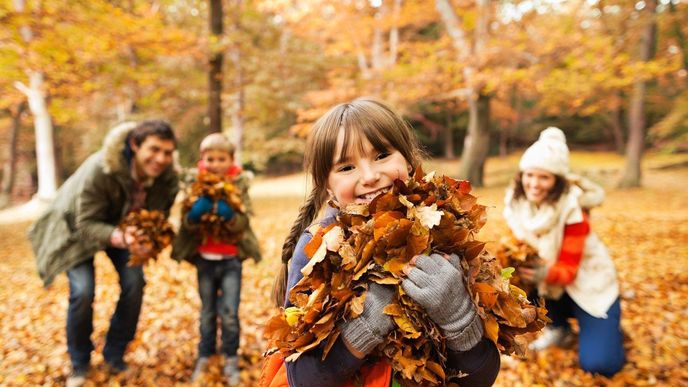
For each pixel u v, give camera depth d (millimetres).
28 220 13039
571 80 9109
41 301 5184
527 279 2797
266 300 4688
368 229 1015
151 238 2885
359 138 1159
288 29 17672
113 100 13195
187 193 3201
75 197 2939
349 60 18719
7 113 20281
